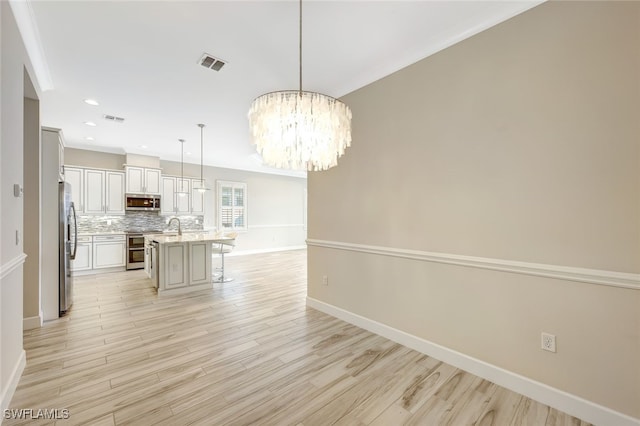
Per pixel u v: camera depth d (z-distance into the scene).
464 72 2.23
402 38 2.33
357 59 2.64
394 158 2.73
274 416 1.74
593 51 1.67
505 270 2.02
